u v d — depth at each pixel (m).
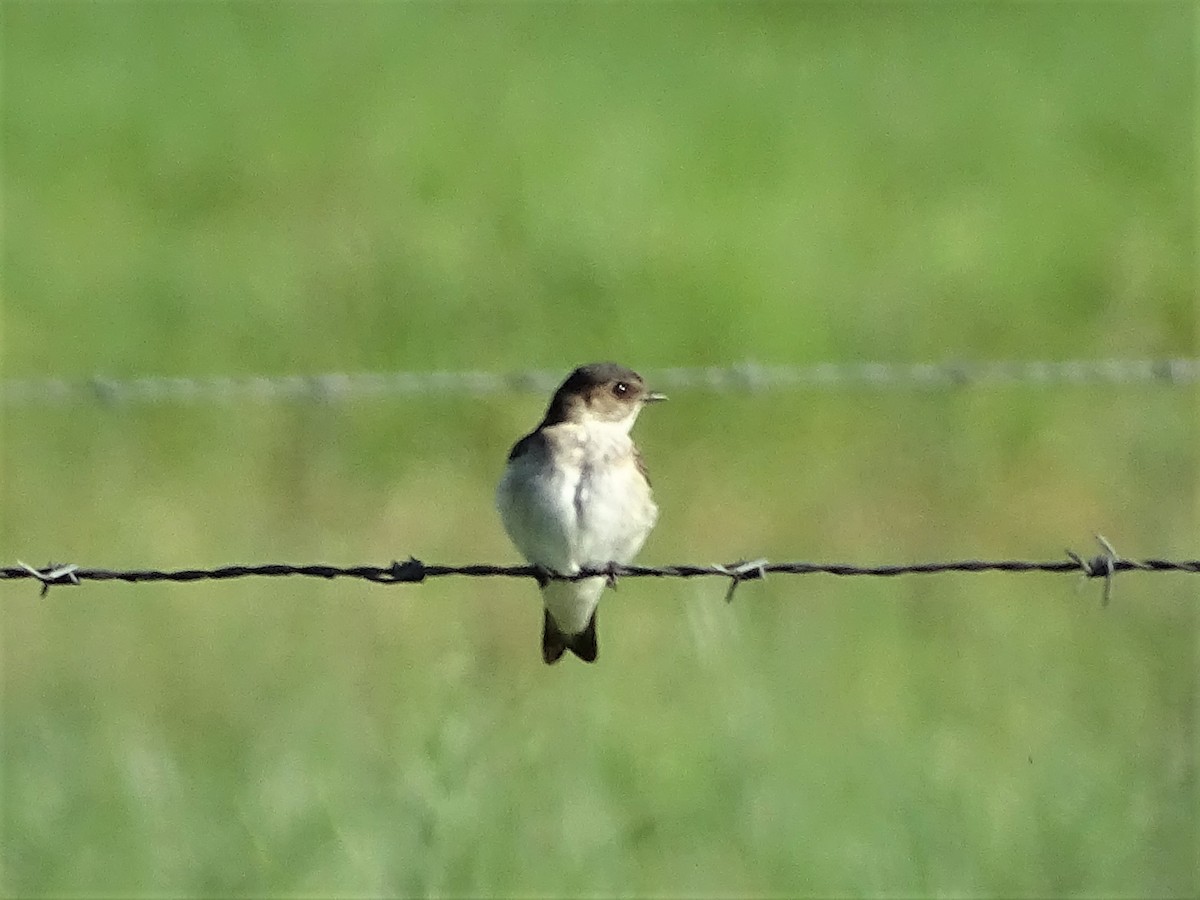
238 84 26.16
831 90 26.75
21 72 26.14
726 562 14.55
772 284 19.83
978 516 15.68
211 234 21.05
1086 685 11.21
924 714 10.95
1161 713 10.61
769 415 17.20
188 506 14.91
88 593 13.02
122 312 18.78
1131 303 19.62
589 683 10.97
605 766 9.94
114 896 9.41
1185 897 9.18
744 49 28.81
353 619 12.66
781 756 10.14
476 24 29.77
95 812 9.86
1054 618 12.41
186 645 12.22
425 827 8.21
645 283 19.70
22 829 9.72
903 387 17.50
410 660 11.62
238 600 12.87
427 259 20.20
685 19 30.55
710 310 19.14
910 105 26.17
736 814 9.84
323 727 10.45
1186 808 9.50
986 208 22.36
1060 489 16.03
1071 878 9.18
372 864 8.70
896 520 15.59
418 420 16.67
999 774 10.04
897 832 9.29
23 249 20.38
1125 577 12.84
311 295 19.27
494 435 16.56
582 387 8.96
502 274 19.89
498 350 18.16
